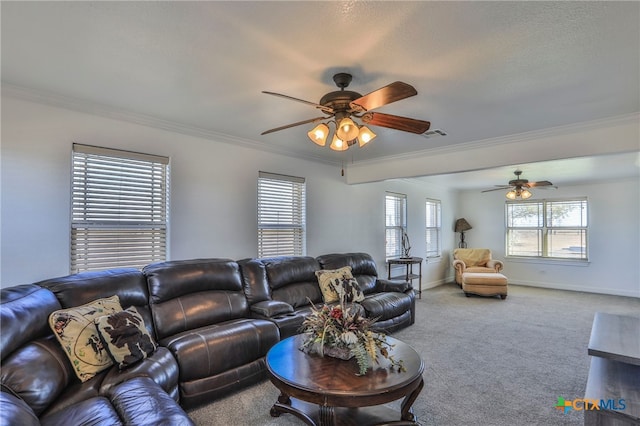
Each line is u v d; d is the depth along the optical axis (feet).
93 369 6.26
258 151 13.34
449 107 9.11
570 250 23.07
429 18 5.28
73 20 5.33
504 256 25.73
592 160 15.07
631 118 9.66
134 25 5.49
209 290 10.12
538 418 7.48
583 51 6.28
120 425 4.63
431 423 7.27
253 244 13.05
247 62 6.73
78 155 9.08
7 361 5.23
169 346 7.86
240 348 8.45
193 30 5.63
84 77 7.42
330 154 15.07
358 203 18.10
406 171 15.08
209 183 11.74
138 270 9.31
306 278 13.16
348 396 5.72
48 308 6.59
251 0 4.85
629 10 5.09
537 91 8.07
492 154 12.53
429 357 10.99
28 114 8.20
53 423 4.84
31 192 8.21
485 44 6.05
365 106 6.66
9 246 7.89
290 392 6.09
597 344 6.97
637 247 20.68
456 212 27.71
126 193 9.92
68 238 8.79
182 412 5.09
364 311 12.57
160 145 10.55
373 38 5.85
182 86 7.88
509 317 15.94
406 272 20.04
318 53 6.35
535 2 4.92
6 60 6.66
